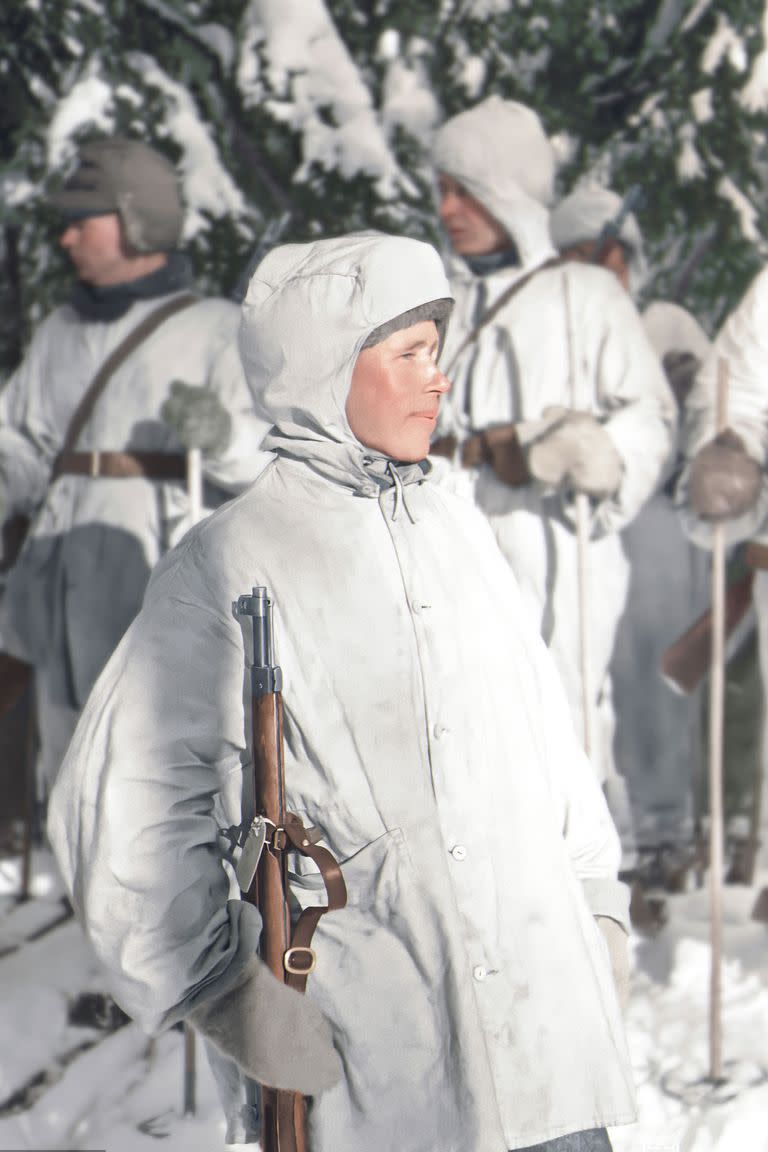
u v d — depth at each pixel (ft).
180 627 9.43
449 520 10.18
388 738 9.37
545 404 20.62
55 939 22.41
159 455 20.43
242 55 28.89
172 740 9.23
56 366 21.18
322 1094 9.21
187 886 9.06
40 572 21.12
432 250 9.97
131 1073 18.30
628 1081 9.55
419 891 9.27
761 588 19.85
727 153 31.22
